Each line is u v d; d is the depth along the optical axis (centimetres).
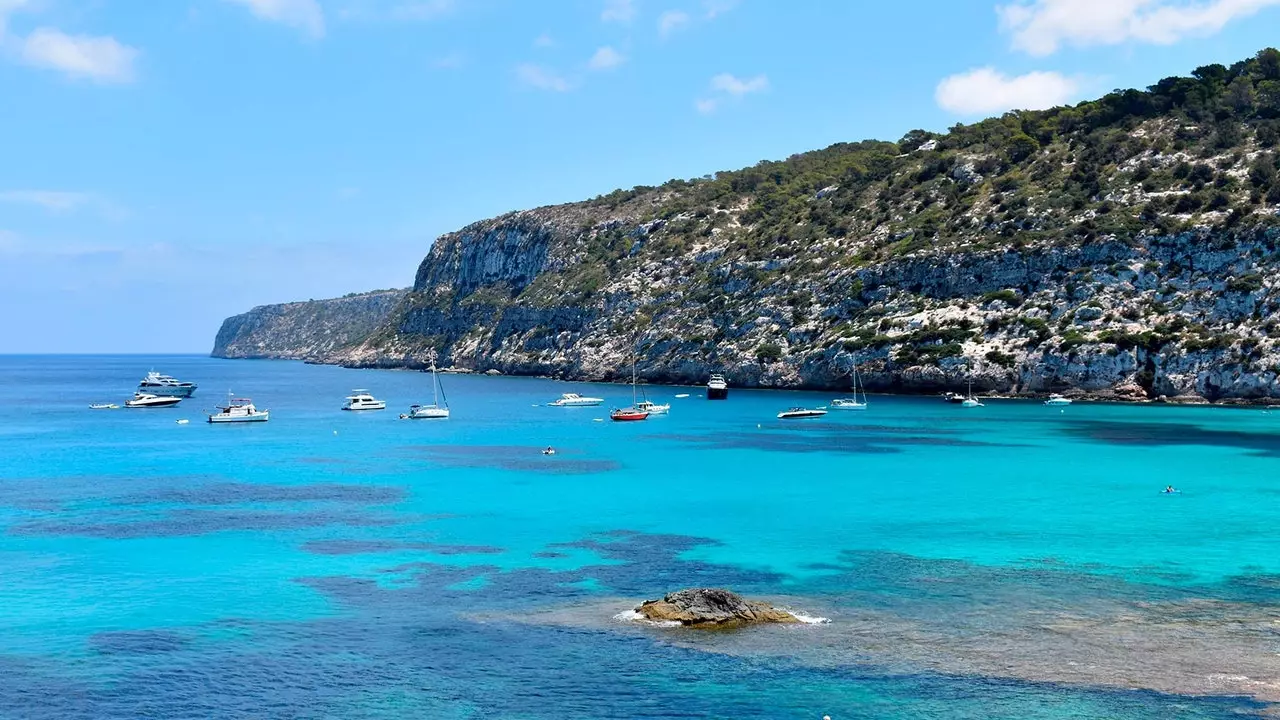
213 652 3716
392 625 4022
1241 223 15412
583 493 7319
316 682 3419
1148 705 3144
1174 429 11625
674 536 5744
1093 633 3838
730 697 3262
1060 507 6612
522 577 4794
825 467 8681
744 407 15988
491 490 7488
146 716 3159
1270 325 14325
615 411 14100
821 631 3894
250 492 7462
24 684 3409
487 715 3153
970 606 4219
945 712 3119
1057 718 3064
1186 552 5234
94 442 11519
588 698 3272
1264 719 3027
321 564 5072
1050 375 15800
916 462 8975
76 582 4719
